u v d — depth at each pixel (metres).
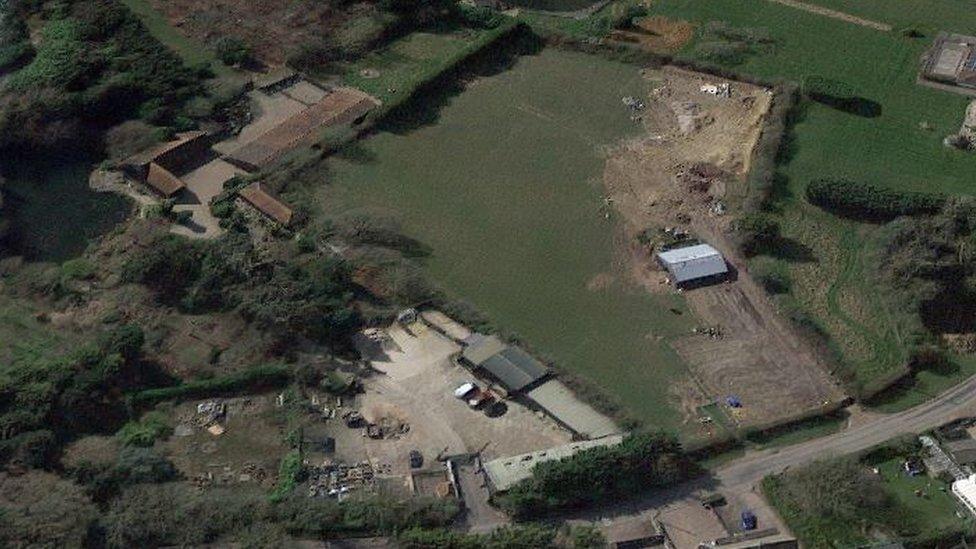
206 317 152.88
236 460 134.75
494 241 167.62
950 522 125.69
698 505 129.12
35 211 174.12
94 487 128.25
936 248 156.50
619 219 170.62
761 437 137.38
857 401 142.00
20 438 132.12
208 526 124.00
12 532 119.38
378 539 124.75
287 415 140.00
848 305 155.50
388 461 134.62
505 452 135.62
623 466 128.75
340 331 149.75
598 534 124.25
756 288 157.88
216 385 142.62
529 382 143.12
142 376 144.75
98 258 164.25
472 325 152.50
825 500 125.81
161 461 132.25
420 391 143.88
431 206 173.75
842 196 167.75
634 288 159.50
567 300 158.00
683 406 142.00
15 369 141.50
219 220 169.38
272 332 149.50
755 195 171.00
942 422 138.50
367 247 164.00
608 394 142.75
